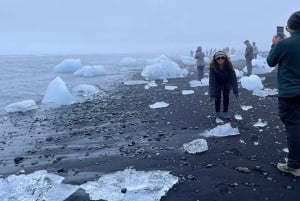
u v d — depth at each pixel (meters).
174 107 10.97
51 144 7.61
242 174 5.05
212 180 4.89
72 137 8.11
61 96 13.29
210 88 8.52
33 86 19.61
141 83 19.19
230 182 4.79
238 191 4.51
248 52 19.42
